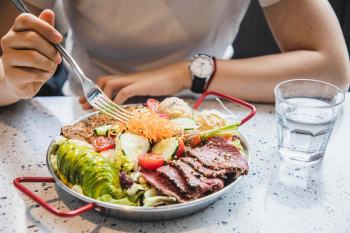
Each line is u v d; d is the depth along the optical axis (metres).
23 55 0.45
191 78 0.66
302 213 0.40
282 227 0.38
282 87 0.50
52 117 0.59
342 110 0.60
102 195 0.38
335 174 0.46
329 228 0.38
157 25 0.69
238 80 0.64
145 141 0.43
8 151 0.50
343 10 1.01
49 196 0.42
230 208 0.41
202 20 0.70
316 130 0.45
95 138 0.46
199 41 0.73
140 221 0.39
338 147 0.51
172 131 0.45
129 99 0.65
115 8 0.67
